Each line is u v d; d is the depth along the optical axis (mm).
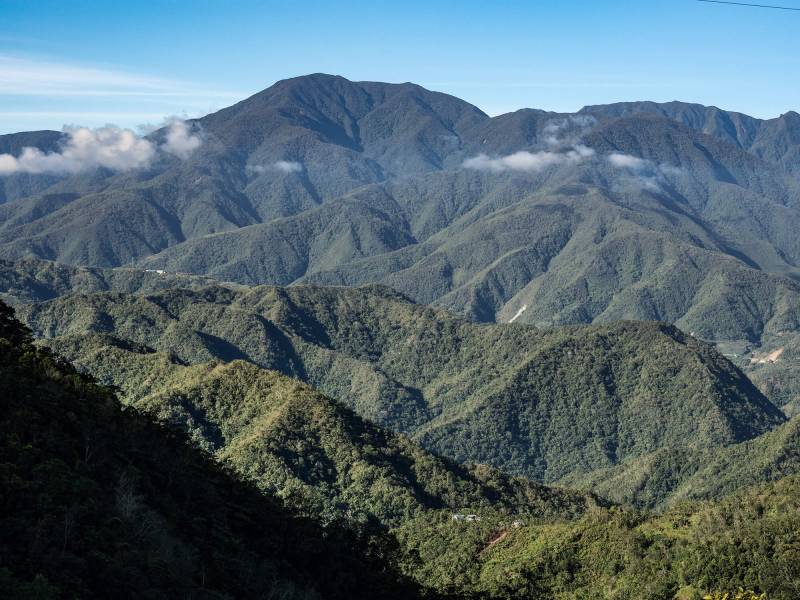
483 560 160625
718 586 127500
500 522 177250
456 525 175875
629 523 159750
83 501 73500
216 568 80938
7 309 114875
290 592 87688
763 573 125938
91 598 64375
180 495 92562
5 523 66125
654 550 144375
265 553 96562
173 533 81562
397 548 129875
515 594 140125
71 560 65562
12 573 61594
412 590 118312
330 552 106188
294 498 127562
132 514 76562
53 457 78438
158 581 70062
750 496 159500
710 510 154125
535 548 159000
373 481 188125
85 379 106688
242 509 101000
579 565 150125
